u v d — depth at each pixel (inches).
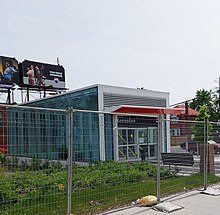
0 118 216.1
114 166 366.3
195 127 446.6
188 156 442.3
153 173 417.7
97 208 273.0
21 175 237.6
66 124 268.5
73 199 283.7
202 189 367.9
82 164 329.4
